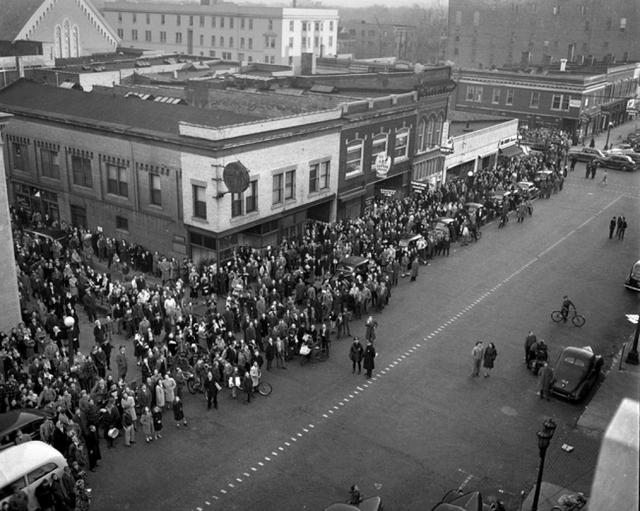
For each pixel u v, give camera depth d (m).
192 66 66.56
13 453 18.08
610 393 25.84
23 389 22.27
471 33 79.25
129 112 41.28
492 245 45.34
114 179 40.47
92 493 19.39
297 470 20.91
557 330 32.34
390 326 32.25
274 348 27.33
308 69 62.38
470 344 30.52
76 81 55.69
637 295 37.12
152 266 38.09
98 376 25.61
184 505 19.06
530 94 84.44
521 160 65.06
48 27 73.06
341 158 44.56
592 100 84.00
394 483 20.36
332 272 37.16
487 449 22.28
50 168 43.75
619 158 70.31
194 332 27.94
